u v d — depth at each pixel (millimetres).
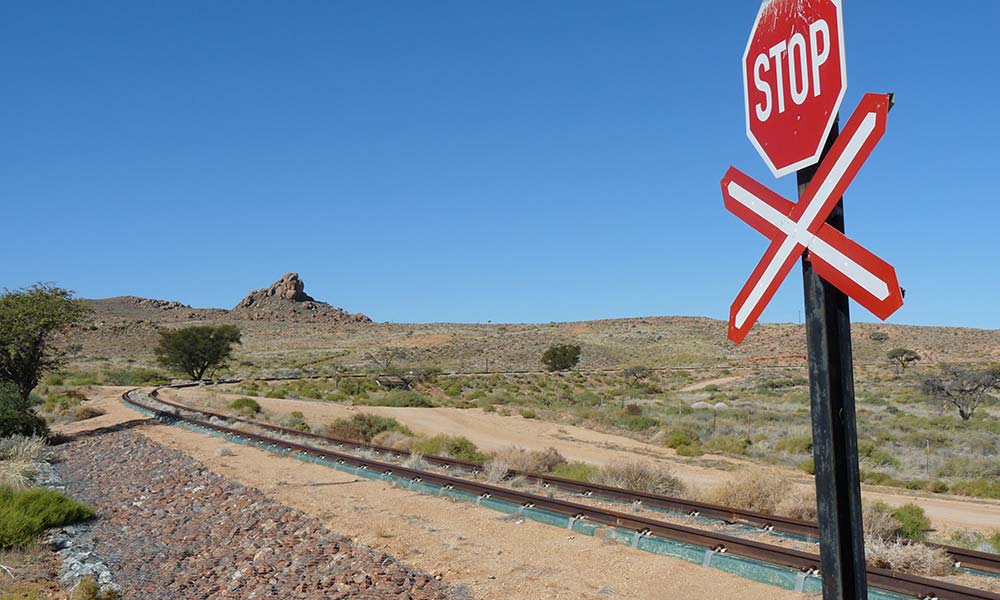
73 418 37594
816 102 3084
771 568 9711
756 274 3342
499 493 15500
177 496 17094
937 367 99625
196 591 10375
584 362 132250
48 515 14344
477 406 60281
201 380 78438
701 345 143625
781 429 45094
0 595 10148
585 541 12047
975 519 18984
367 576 10172
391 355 134250
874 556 11227
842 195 2900
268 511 14766
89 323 34906
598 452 34250
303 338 179125
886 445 39031
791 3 3223
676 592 9406
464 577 10281
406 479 18078
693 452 34781
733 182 3510
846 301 2949
